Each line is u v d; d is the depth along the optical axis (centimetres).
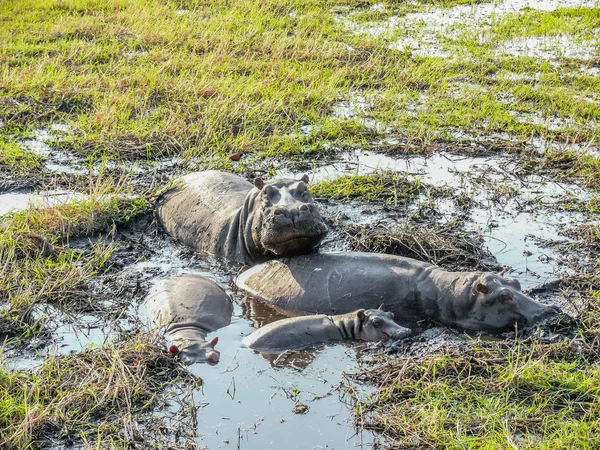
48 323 826
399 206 1134
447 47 1980
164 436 639
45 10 2225
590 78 1692
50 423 650
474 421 638
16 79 1602
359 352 773
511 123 1454
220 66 1747
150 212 1129
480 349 745
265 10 2272
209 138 1371
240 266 988
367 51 1900
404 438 626
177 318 819
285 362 754
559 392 675
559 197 1157
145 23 2056
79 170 1265
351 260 885
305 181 977
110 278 934
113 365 707
